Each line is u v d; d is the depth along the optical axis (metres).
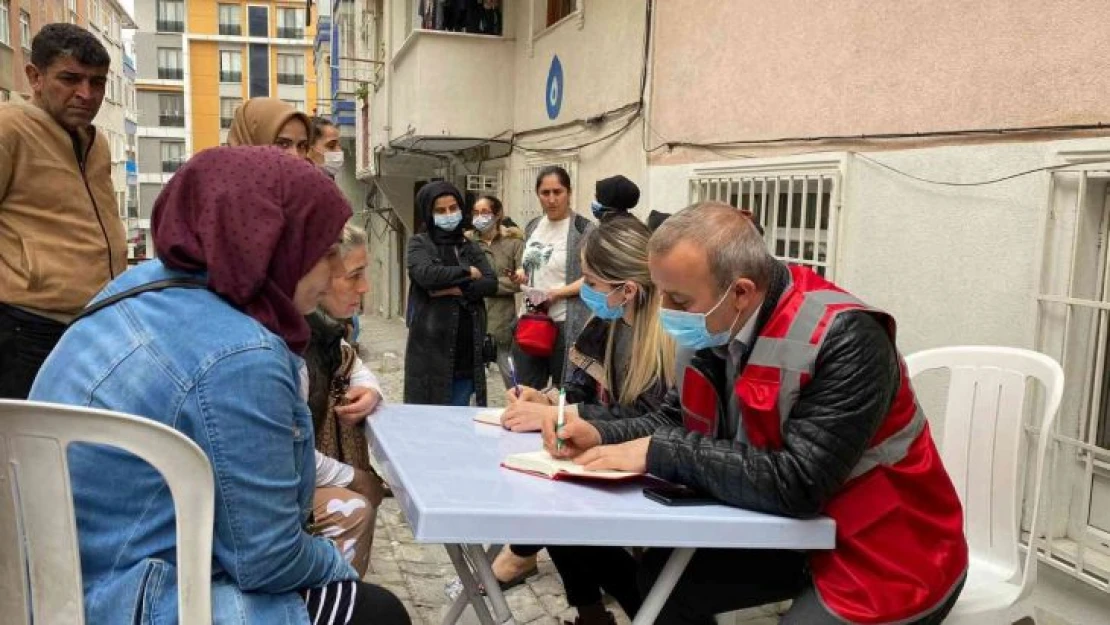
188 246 1.63
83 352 1.61
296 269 1.71
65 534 1.50
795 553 2.10
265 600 1.63
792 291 1.94
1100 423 3.14
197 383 1.52
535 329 4.71
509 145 10.11
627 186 4.50
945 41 3.64
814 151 4.54
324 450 2.76
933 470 1.96
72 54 3.10
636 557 2.82
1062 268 3.15
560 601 3.48
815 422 1.80
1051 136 3.15
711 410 2.15
